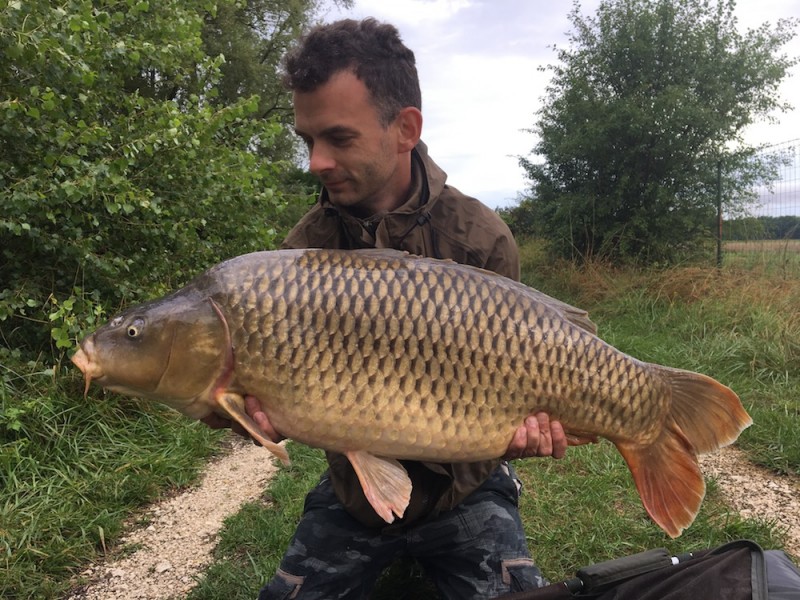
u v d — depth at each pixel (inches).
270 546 102.2
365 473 57.4
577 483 121.8
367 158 63.7
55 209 155.6
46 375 143.3
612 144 435.5
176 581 95.2
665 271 321.4
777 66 422.3
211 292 56.9
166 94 417.7
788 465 129.4
